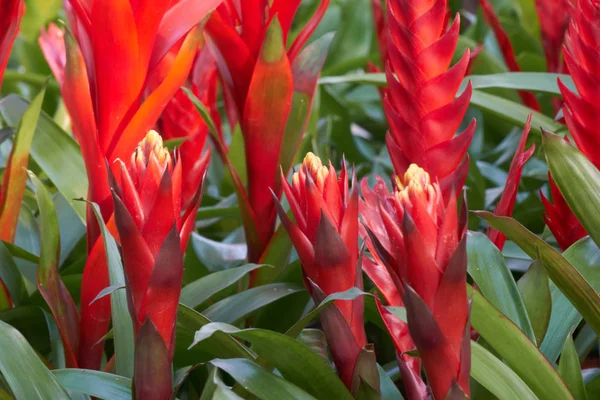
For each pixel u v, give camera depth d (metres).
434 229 1.53
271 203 1.89
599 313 1.71
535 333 1.76
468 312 1.55
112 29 1.67
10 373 1.63
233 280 1.83
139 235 1.55
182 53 1.70
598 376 1.80
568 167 1.75
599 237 1.75
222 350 1.70
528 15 3.46
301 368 1.64
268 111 1.83
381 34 2.15
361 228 1.70
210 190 2.77
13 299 1.90
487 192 2.62
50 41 2.06
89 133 1.70
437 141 1.73
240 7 1.88
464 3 4.12
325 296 1.60
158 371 1.57
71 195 1.91
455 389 1.54
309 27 1.89
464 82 2.13
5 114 2.37
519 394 1.63
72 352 1.76
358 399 1.61
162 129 2.05
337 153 3.13
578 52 1.77
